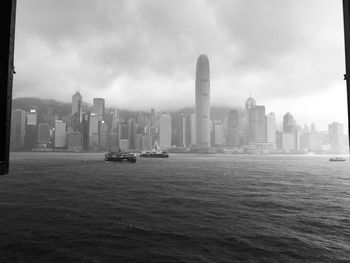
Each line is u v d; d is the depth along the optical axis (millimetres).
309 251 21281
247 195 50312
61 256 19797
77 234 25062
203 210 36469
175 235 25000
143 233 25609
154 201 43219
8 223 28938
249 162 199875
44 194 50062
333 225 29000
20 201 42812
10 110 6109
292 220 31219
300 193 53781
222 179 80438
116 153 178250
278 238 24344
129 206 38906
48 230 26250
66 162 170250
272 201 44188
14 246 21703
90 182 69688
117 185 63656
